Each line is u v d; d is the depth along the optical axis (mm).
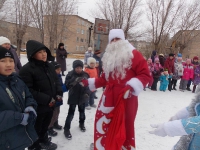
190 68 7789
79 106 3314
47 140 2723
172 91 7809
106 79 2281
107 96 2166
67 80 3047
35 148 2545
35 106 2000
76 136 3150
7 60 1790
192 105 1483
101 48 12484
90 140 3055
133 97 2127
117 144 1939
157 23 15664
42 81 2334
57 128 3354
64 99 5109
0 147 1734
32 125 1971
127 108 2105
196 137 1422
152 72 7406
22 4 12703
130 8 15875
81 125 3373
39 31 12492
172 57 7633
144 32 17844
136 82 1948
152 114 4590
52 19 12133
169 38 18172
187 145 1479
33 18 12141
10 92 1789
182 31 16734
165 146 3084
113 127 2002
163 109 5062
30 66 2281
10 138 1765
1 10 12703
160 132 1378
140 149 2943
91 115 4129
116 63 2105
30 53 2244
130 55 2068
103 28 12492
